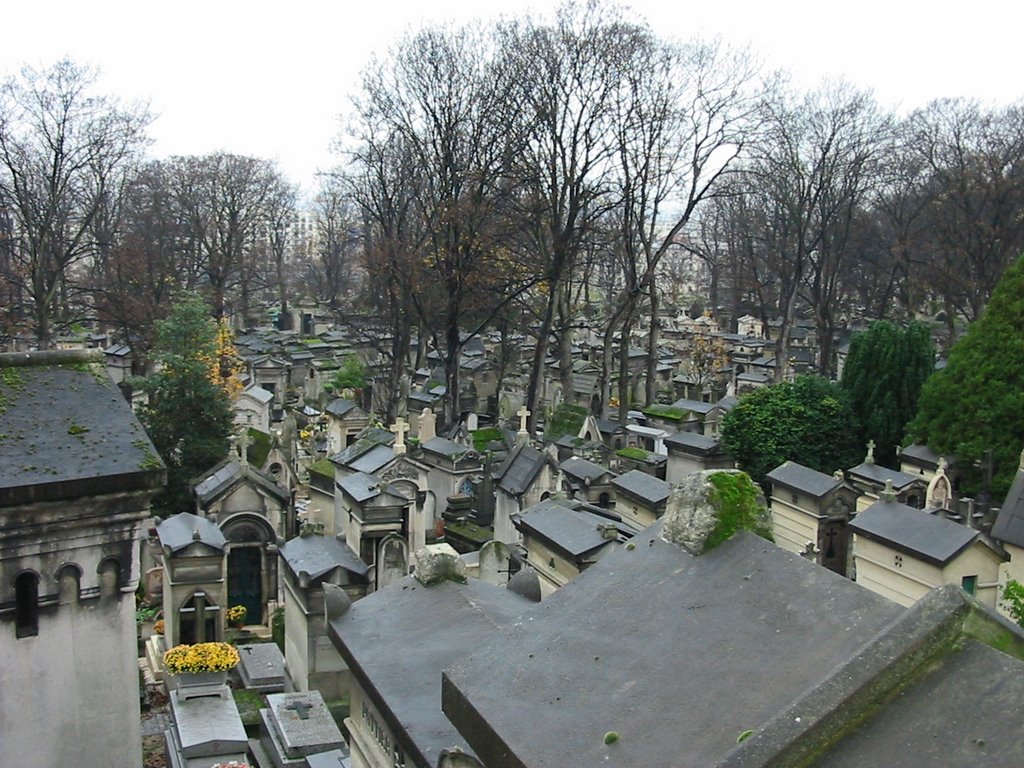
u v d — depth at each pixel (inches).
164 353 1745.8
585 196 2090.3
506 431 2025.1
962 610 247.4
